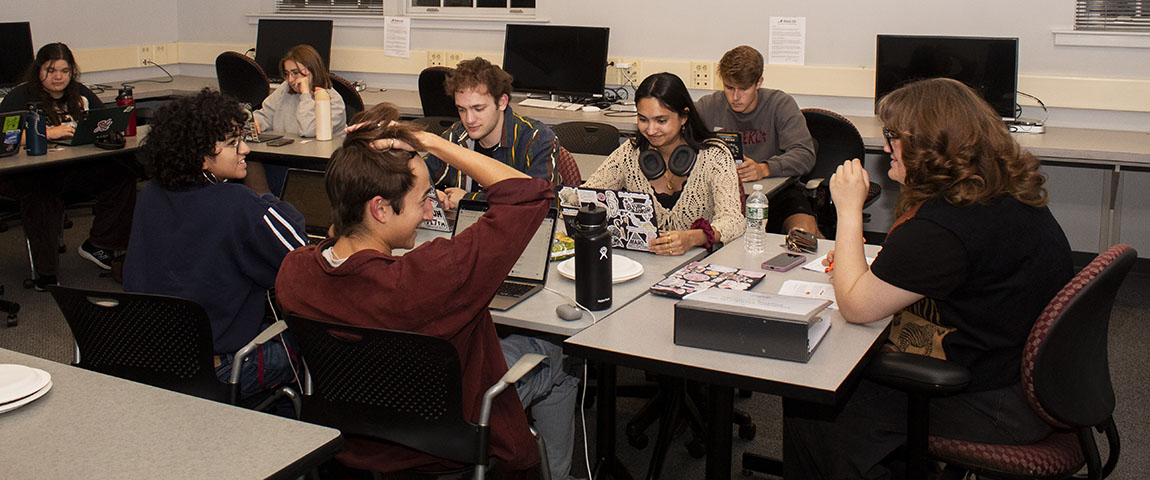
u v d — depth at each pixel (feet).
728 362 5.66
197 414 4.52
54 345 11.51
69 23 20.03
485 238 5.17
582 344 5.99
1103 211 13.69
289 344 6.98
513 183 5.23
